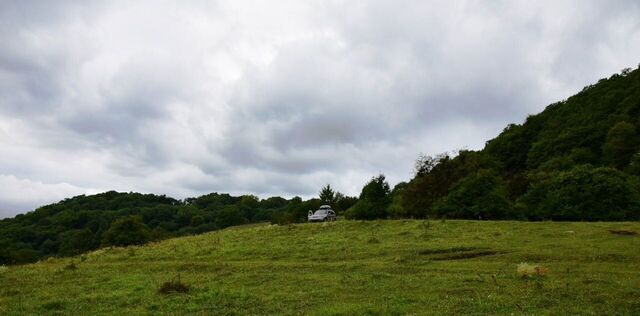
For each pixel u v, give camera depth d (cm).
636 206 4209
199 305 1766
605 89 11950
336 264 2616
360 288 1955
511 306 1550
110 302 1897
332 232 4119
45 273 2814
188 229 13150
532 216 4616
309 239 3722
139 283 2303
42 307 1853
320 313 1540
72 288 2261
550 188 4703
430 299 1695
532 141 12150
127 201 16025
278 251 3238
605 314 1432
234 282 2233
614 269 2172
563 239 2981
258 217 14912
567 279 1973
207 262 2956
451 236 3391
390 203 5631
